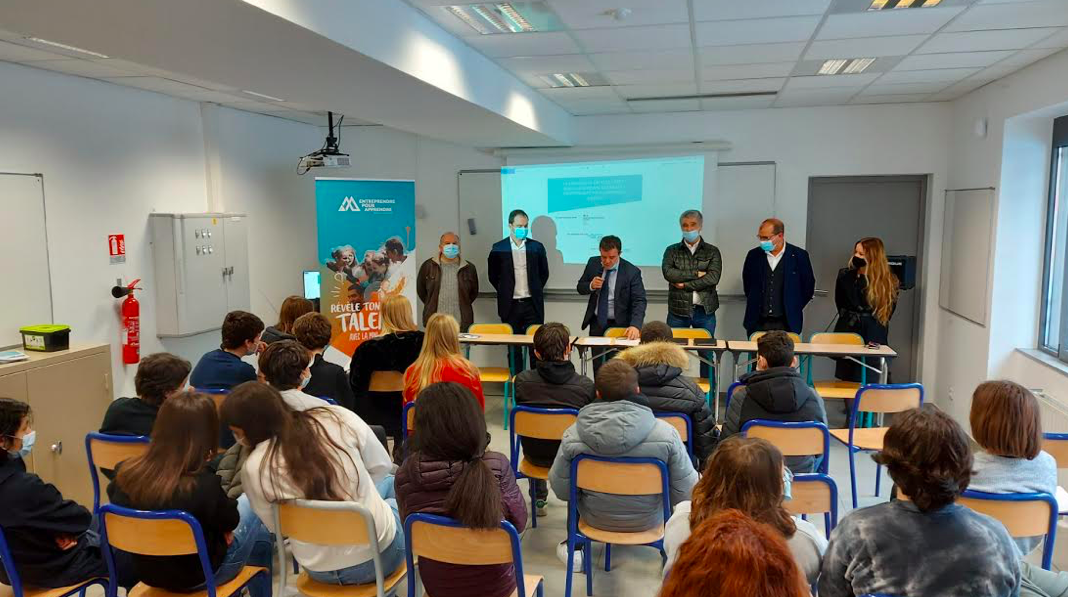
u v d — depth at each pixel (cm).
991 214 550
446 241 700
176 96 591
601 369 292
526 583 252
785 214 705
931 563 170
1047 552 242
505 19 378
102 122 521
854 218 706
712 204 714
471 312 712
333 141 684
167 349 588
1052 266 524
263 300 710
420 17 366
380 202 698
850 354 497
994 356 550
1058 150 513
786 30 397
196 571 241
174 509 228
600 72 515
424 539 223
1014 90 518
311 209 793
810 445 328
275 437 238
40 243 472
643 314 632
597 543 385
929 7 352
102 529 239
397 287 711
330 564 244
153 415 308
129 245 548
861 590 176
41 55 428
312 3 268
